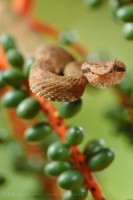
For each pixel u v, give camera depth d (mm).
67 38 492
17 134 487
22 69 402
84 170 373
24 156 489
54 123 382
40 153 485
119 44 576
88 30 587
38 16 600
